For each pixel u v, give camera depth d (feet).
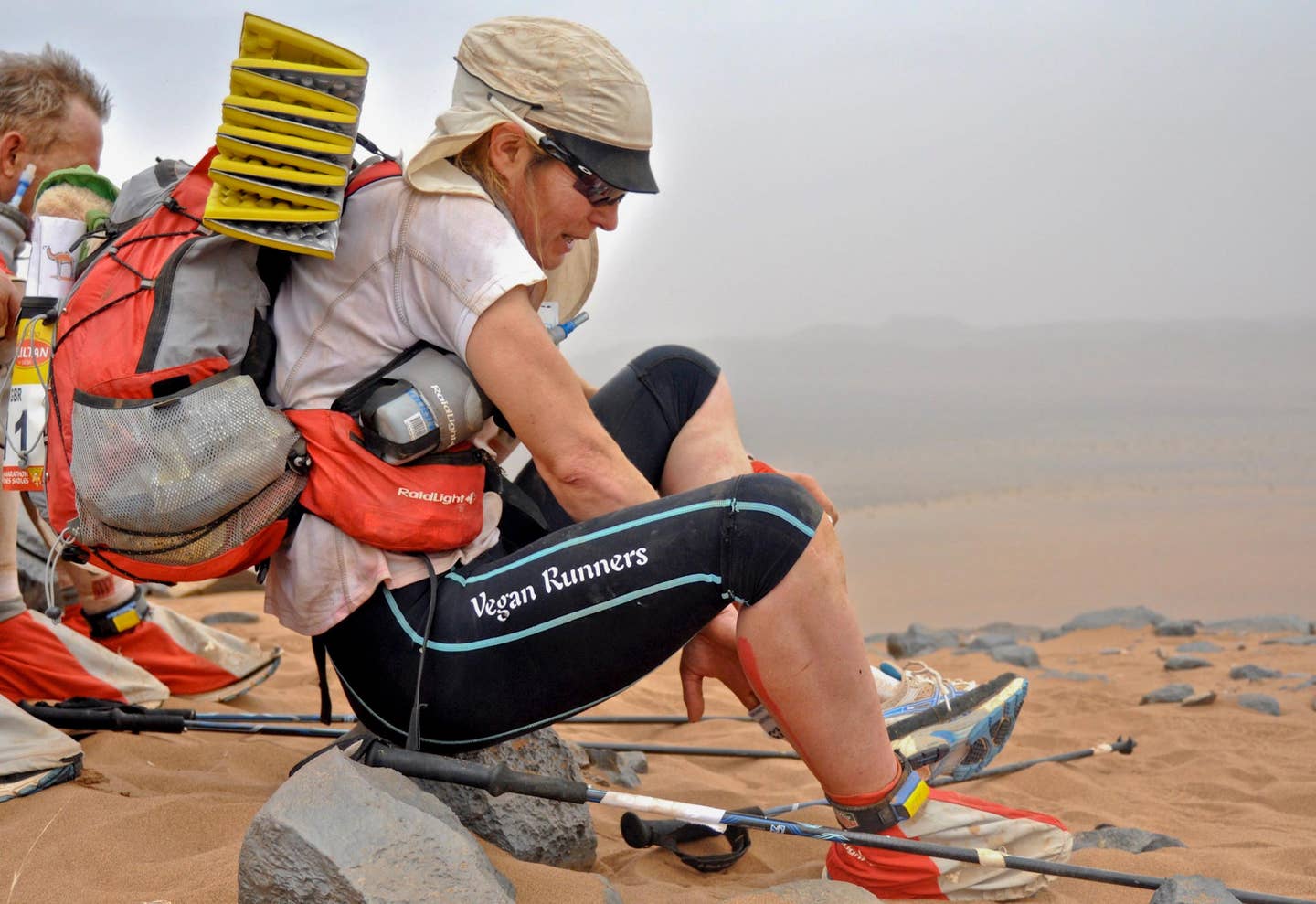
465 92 7.87
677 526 7.02
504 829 8.40
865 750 7.38
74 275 8.52
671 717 14.94
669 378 9.64
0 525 10.30
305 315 7.50
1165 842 10.10
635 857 9.29
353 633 7.47
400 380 7.25
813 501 7.09
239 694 13.51
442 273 7.23
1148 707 18.01
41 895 7.14
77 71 10.64
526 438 7.34
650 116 7.95
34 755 8.85
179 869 7.39
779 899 7.11
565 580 7.10
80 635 11.09
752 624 7.08
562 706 7.36
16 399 8.39
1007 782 13.17
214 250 7.34
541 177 7.84
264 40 7.20
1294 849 9.82
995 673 21.63
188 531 7.06
